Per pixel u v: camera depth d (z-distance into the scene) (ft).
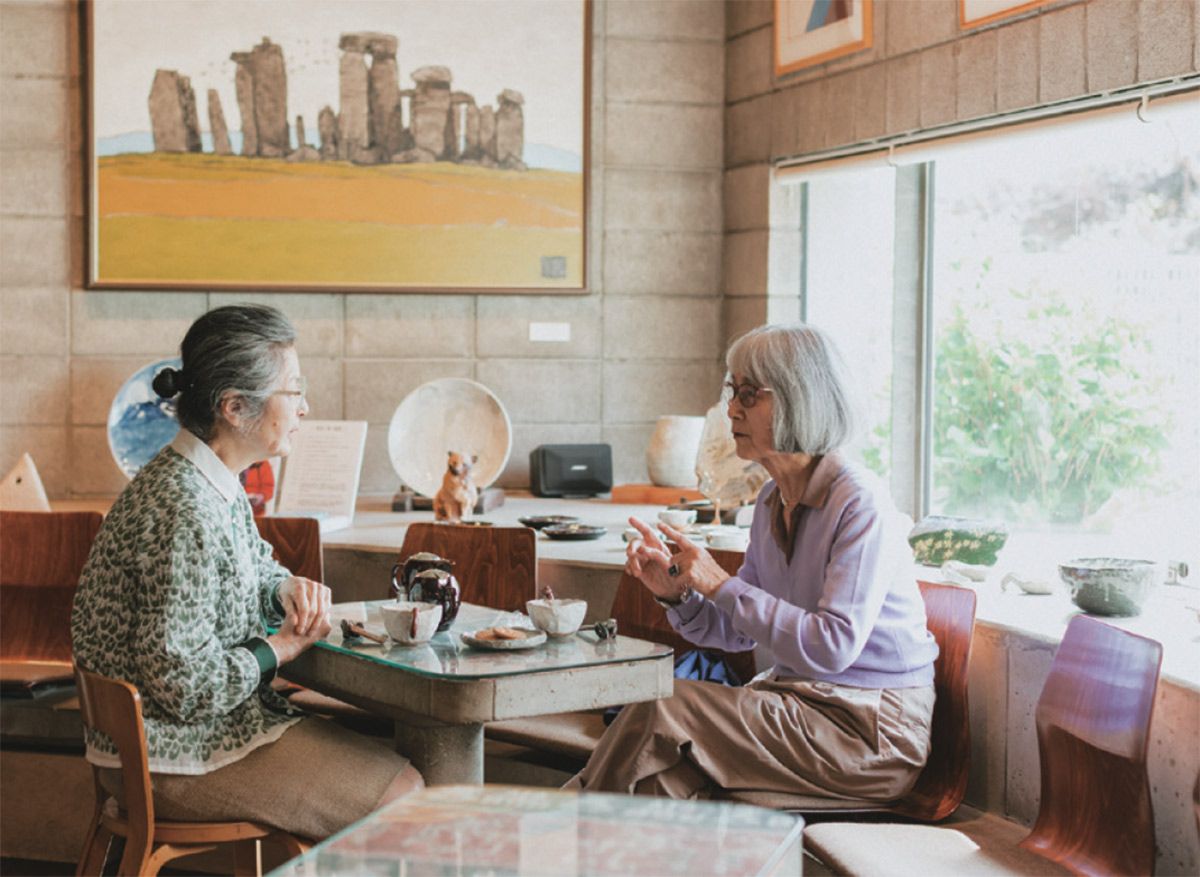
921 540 12.41
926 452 15.03
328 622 8.97
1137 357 12.53
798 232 16.83
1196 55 11.14
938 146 13.97
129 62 16.42
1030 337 13.70
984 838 8.55
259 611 9.09
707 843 5.25
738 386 9.32
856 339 15.85
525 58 17.01
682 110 17.54
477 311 17.33
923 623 9.39
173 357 16.81
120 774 8.55
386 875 5.13
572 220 17.25
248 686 8.39
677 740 8.68
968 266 14.42
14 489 14.70
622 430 17.76
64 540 13.04
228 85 16.55
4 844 13.03
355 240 16.87
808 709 8.90
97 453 16.78
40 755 12.88
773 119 16.58
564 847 5.23
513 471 17.53
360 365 17.12
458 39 16.88
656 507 16.14
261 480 15.44
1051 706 8.27
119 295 16.71
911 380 15.12
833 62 15.46
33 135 16.47
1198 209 11.85
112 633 8.44
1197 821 7.23
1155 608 10.39
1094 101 12.26
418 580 9.43
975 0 13.33
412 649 8.82
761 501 9.84
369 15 16.71
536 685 8.19
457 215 17.02
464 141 16.98
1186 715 8.05
